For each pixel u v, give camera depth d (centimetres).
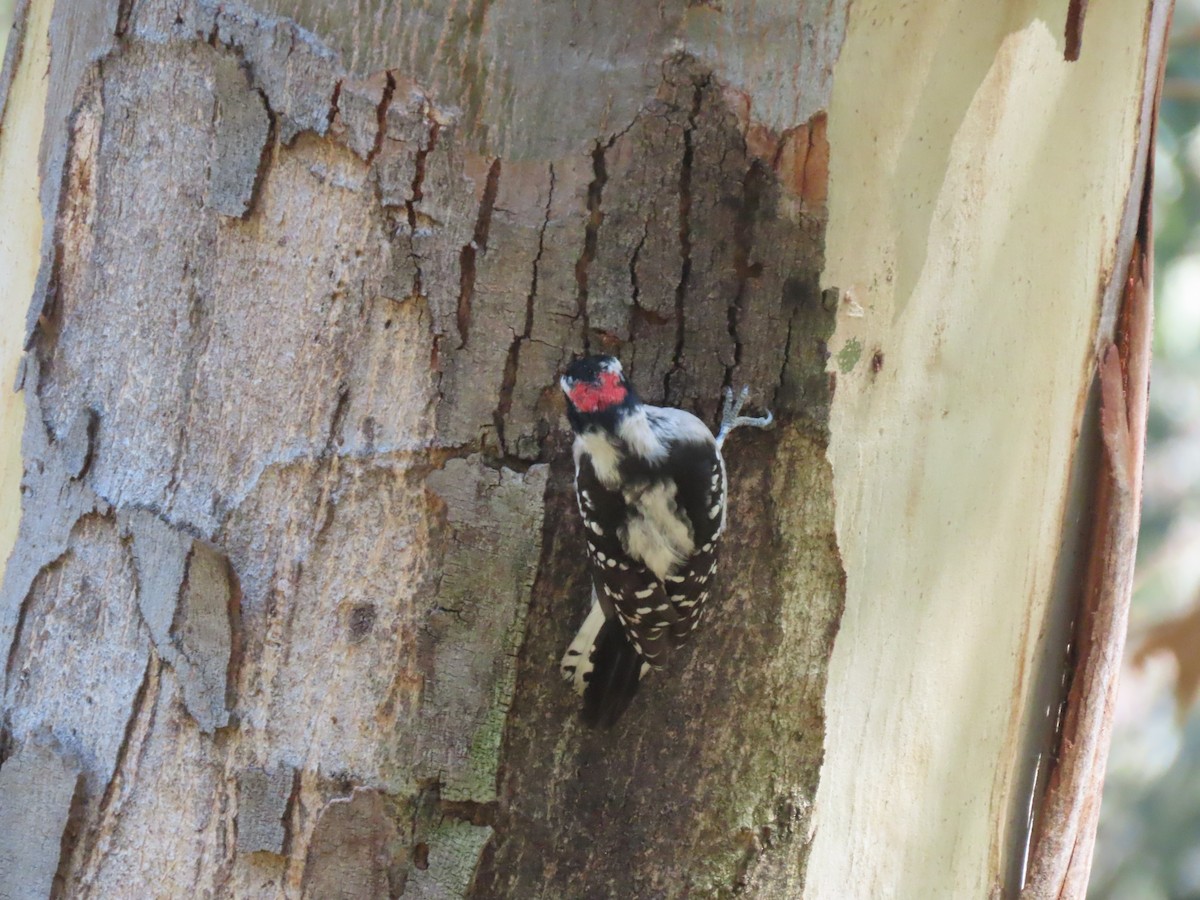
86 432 403
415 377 380
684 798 398
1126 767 1010
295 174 384
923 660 429
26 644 407
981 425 432
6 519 423
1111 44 440
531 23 377
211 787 384
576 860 390
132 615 393
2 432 428
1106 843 1004
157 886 387
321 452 382
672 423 384
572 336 387
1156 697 1002
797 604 407
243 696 384
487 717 379
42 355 414
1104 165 449
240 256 388
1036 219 434
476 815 383
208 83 389
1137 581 948
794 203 394
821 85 390
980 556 439
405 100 377
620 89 382
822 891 418
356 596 380
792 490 404
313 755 380
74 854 393
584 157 382
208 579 385
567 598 386
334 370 382
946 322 419
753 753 404
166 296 396
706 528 383
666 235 389
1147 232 478
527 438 384
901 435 415
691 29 383
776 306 397
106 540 399
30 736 402
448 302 380
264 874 380
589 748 389
